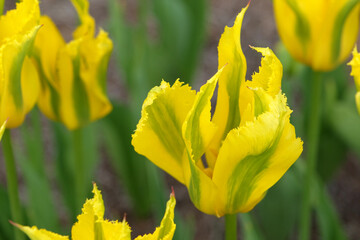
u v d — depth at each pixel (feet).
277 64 1.33
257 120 1.30
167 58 3.48
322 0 1.91
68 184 2.96
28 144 2.80
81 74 1.89
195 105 1.32
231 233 1.47
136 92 3.05
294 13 1.94
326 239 2.47
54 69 1.88
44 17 1.81
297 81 3.76
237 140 1.32
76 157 2.14
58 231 2.57
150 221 3.84
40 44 1.84
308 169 2.21
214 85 1.31
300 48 1.98
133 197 3.72
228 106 1.39
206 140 1.37
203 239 3.74
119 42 3.55
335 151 3.33
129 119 3.27
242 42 5.68
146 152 1.39
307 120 3.26
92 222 1.26
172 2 3.45
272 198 2.85
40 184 2.57
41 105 1.95
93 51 1.88
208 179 1.36
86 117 1.97
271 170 1.36
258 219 2.89
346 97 3.37
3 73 1.54
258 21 6.01
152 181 2.46
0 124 1.62
